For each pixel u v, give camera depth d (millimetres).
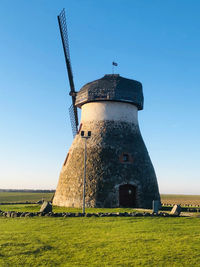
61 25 28875
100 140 25812
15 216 17031
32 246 10406
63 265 8797
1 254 9594
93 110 27406
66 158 28453
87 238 11586
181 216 17375
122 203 24016
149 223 14750
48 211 17359
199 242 11047
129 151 25641
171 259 9234
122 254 9672
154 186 25812
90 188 23891
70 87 30812
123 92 26844
